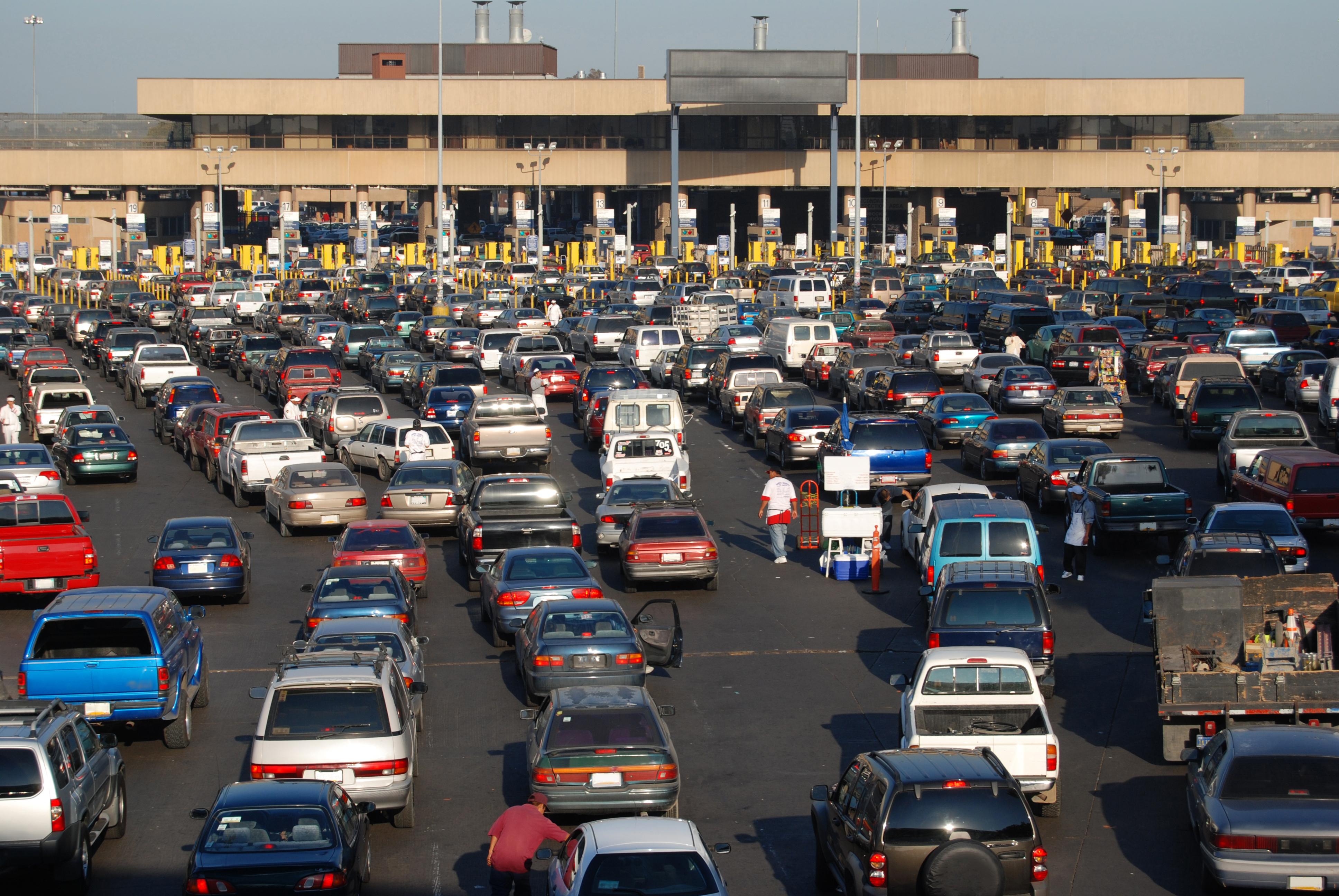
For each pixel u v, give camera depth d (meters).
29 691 16.89
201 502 34.62
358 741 14.56
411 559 25.11
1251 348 48.16
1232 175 113.56
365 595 21.41
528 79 114.94
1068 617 23.77
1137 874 14.11
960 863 11.40
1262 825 12.68
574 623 18.97
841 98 103.38
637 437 32.41
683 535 25.38
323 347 54.31
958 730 15.16
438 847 14.90
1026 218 113.94
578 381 47.59
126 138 119.44
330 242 138.88
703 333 61.53
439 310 70.56
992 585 18.88
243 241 134.88
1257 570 21.12
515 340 52.28
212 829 12.12
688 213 105.38
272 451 33.97
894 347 52.12
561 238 136.12
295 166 115.44
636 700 15.06
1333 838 12.55
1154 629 18.11
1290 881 12.56
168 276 101.69
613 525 28.19
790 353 52.09
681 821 12.08
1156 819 15.57
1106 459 27.91
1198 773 14.09
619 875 11.05
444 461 31.44
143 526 31.88
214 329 61.16
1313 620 18.48
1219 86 111.44
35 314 74.25
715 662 21.75
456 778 17.00
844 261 101.81
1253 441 31.75
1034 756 14.85
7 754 13.16
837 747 17.97
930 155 114.56
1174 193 114.19
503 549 25.47
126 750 18.14
